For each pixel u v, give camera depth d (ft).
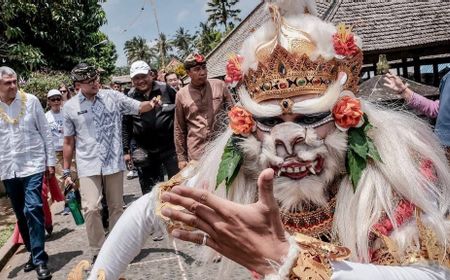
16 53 31.19
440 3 35.65
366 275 3.38
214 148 4.69
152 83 16.67
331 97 3.87
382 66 15.34
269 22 4.17
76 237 17.62
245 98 4.16
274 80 3.93
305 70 3.91
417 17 35.40
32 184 13.74
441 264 3.60
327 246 3.43
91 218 13.51
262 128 4.07
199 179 4.65
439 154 4.34
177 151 14.82
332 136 3.95
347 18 35.42
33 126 14.02
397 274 3.45
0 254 16.02
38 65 38.37
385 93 10.71
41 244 13.64
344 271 3.37
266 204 3.36
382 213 3.83
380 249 3.78
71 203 14.73
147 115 15.84
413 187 3.79
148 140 16.05
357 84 4.31
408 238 3.67
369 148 3.92
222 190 4.51
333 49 3.99
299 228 4.15
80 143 13.64
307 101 3.88
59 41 42.09
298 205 4.16
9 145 13.70
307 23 4.09
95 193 13.56
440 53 34.04
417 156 4.08
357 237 3.87
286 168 3.96
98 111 13.62
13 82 13.66
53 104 22.21
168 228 4.05
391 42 33.47
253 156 4.23
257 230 3.38
